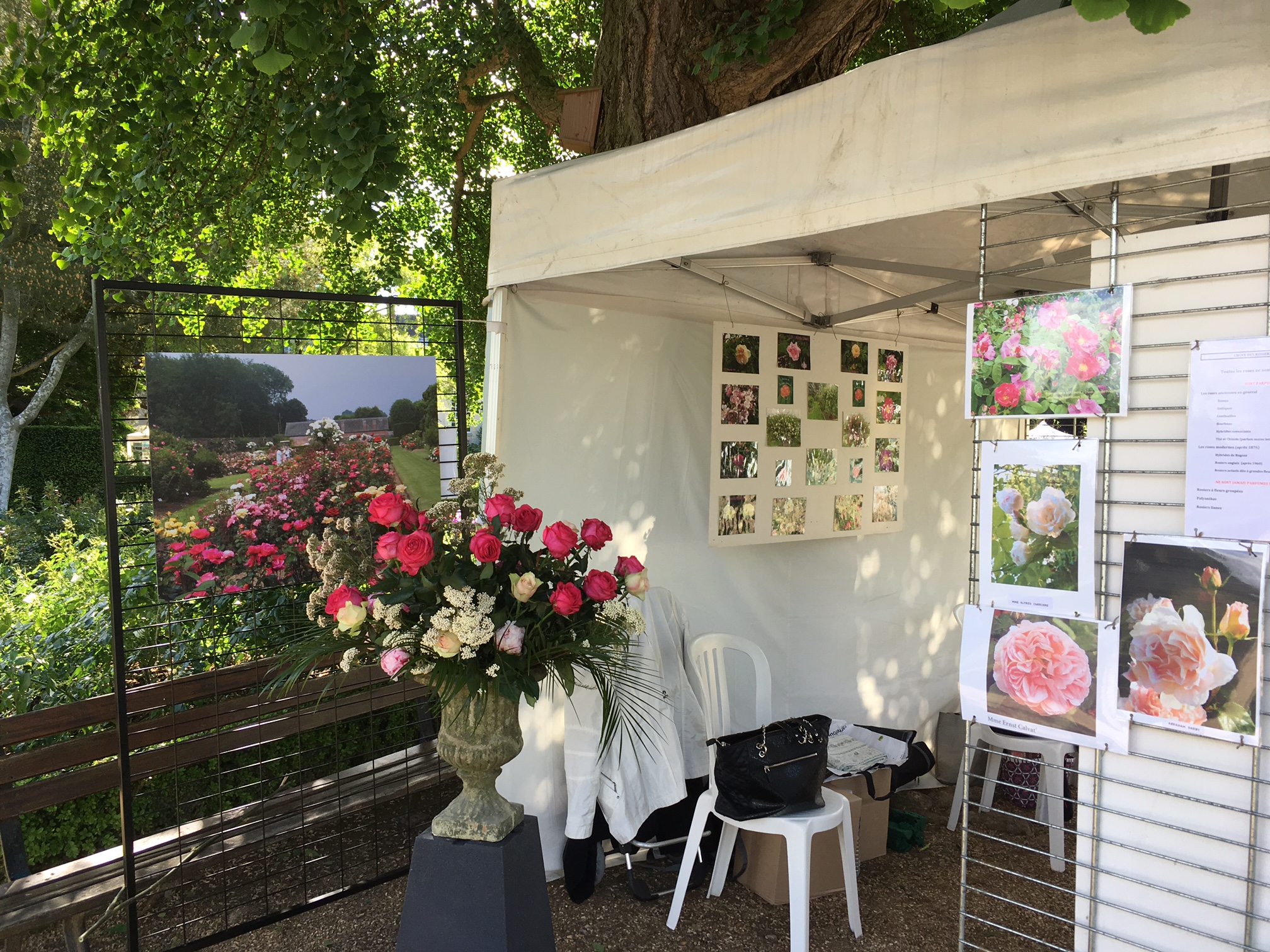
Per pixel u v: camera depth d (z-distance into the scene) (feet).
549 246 9.14
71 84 16.24
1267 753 5.14
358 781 12.36
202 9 13.93
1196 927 5.45
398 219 34.22
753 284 12.00
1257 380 5.04
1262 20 4.59
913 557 15.65
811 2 12.62
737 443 11.64
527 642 6.95
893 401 14.14
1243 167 7.05
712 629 12.95
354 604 6.80
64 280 46.42
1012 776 14.05
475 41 22.02
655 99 13.91
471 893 7.04
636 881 10.82
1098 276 5.77
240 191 22.82
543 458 10.90
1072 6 5.16
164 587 10.34
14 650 12.84
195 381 10.44
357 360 11.46
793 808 9.50
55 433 46.42
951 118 5.79
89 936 10.25
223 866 10.62
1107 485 5.75
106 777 9.93
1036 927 10.21
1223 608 5.21
